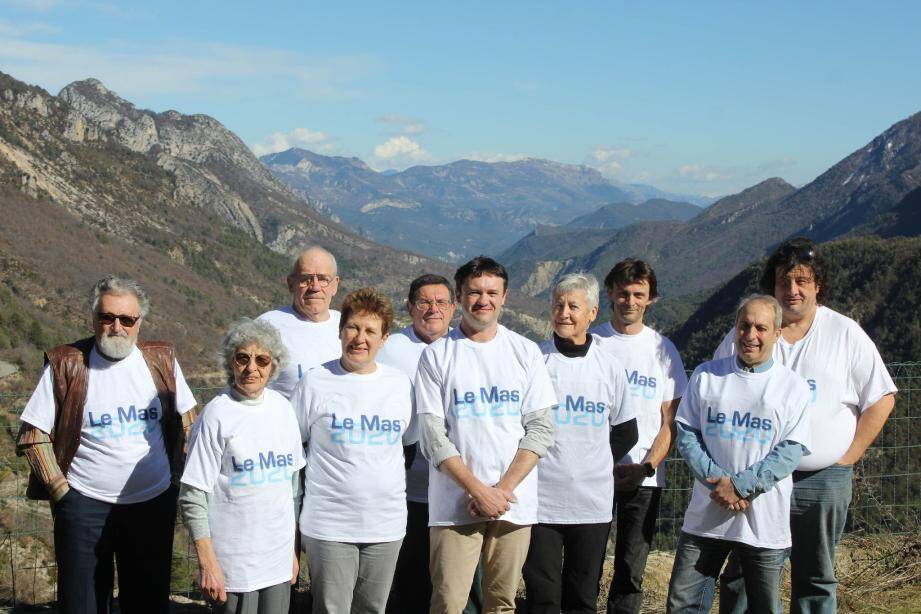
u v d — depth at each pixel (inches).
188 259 4552.2
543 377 165.0
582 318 177.9
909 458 272.8
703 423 168.2
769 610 163.9
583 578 175.6
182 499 150.4
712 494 161.8
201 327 3075.8
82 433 161.3
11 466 298.2
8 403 256.2
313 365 186.5
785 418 160.4
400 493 161.8
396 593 184.2
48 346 1811.0
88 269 3139.8
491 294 162.2
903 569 235.6
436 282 187.3
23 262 2797.7
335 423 157.8
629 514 190.9
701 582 168.2
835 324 174.1
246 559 150.1
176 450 171.9
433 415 161.6
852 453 171.3
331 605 157.0
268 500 151.9
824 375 171.5
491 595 164.2
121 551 166.1
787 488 163.3
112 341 159.9
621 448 179.9
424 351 167.2
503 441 160.9
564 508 174.6
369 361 161.2
